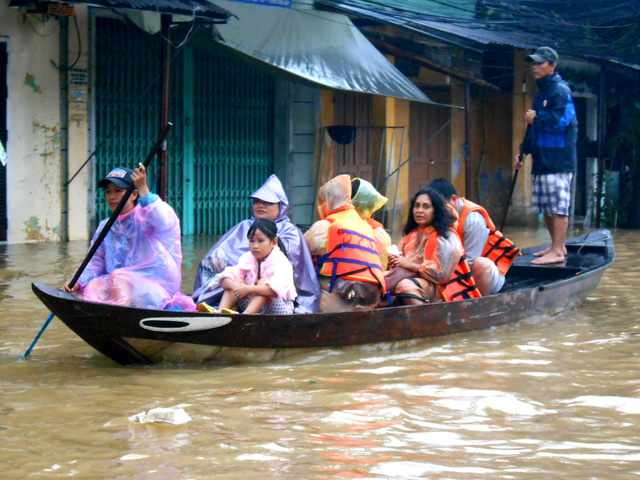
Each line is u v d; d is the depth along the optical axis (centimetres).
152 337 562
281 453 417
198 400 504
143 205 607
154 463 402
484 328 698
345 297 658
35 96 1200
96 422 462
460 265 699
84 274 623
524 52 1669
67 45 1218
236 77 1436
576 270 865
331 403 500
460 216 736
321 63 1246
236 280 615
